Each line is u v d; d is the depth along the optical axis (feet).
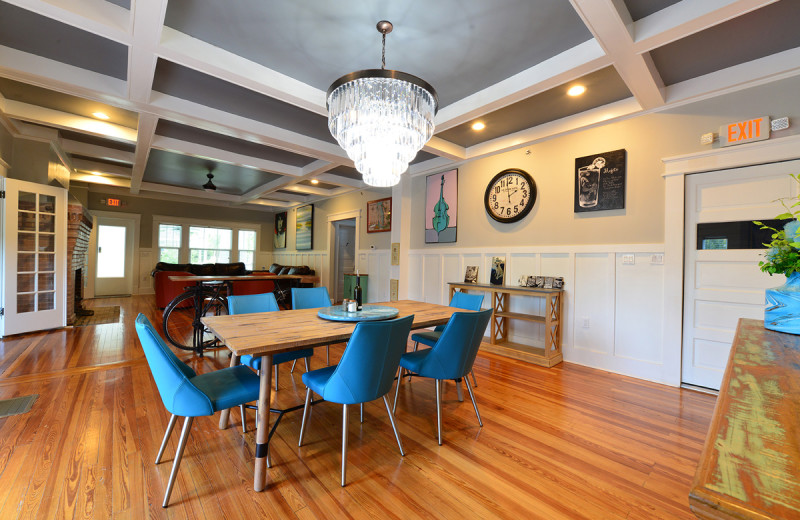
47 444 6.42
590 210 11.53
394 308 8.90
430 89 6.71
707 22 6.34
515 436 7.10
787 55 8.04
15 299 13.71
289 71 9.23
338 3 6.79
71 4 6.37
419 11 6.97
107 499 5.07
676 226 9.80
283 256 33.06
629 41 6.93
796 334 4.17
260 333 6.12
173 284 21.68
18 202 13.66
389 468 6.02
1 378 9.53
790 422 1.87
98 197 26.89
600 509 5.08
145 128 12.33
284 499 5.22
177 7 6.91
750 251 8.80
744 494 1.28
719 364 9.24
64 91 9.64
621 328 10.87
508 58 8.54
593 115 11.14
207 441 6.77
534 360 11.84
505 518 4.89
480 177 15.01
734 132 8.84
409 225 18.34
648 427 7.47
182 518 4.78
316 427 7.46
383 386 5.96
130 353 11.94
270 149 16.58
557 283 12.25
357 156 7.40
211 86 10.24
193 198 30.53
